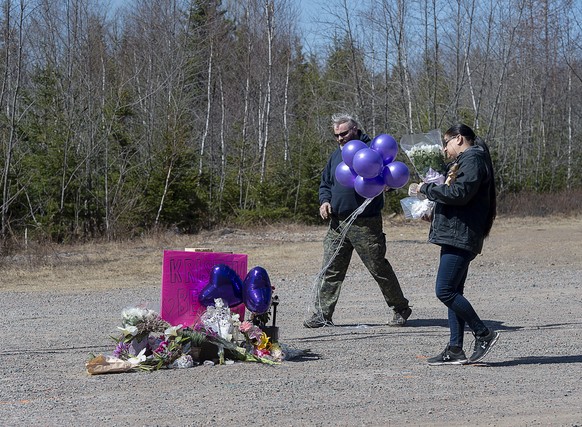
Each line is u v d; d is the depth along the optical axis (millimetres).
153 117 29172
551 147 44219
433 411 5348
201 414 5301
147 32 35031
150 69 31297
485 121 40344
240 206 30750
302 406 5484
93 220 24266
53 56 28406
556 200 36406
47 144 24797
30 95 27875
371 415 5258
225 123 37688
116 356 6801
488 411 5344
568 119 44719
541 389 5953
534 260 17297
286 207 30906
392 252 18641
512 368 6734
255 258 17938
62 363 7066
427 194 6523
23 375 6570
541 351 7488
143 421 5152
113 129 26578
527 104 43656
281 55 39594
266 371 6613
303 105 40125
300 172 31547
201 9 37438
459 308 6672
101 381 6316
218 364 6883
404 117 35156
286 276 14734
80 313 10344
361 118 35781
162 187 26328
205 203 27828
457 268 6629
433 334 8516
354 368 6734
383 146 7590
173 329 6781
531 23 37500
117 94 28297
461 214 6520
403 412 5324
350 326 9109
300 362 7000
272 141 35406
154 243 22734
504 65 36875
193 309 7117
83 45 29828
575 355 7293
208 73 36438
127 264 16891
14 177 23422
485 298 11477
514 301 11141
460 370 6648
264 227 29031
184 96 33375
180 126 27953
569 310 10250
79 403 5641
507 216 33531
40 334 8656
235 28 40625
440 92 38031
